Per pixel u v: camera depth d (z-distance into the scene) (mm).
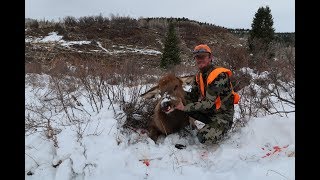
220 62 8836
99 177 4082
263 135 4531
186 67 11328
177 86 5035
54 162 4344
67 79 7125
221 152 4301
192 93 5273
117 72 6379
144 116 5523
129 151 4480
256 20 19469
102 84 6023
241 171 3838
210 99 4684
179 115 5043
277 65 7242
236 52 8922
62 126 5234
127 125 5281
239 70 8117
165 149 4617
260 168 3812
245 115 5273
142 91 6172
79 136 4664
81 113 5656
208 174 3908
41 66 9258
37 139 4832
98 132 4750
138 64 6770
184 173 4008
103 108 5430
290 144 4320
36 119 5543
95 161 4223
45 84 8375
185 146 4715
